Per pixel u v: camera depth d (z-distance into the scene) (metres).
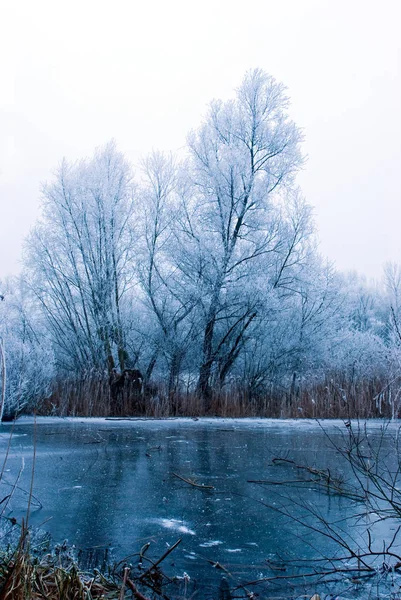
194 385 17.34
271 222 18.16
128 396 15.28
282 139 18.64
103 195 17.78
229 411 15.64
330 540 4.42
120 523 4.77
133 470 6.87
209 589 3.46
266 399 16.77
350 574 3.73
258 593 3.41
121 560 3.91
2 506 5.18
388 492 5.77
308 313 18.98
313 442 9.45
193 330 17.58
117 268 17.97
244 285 17.12
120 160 18.58
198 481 6.31
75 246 17.84
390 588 3.50
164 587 3.47
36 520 4.80
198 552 4.12
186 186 18.52
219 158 18.66
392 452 8.23
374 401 14.57
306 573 3.76
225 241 18.02
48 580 3.20
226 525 4.75
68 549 4.09
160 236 18.30
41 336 17.25
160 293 17.86
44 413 13.64
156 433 10.57
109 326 17.25
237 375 18.19
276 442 9.44
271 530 4.64
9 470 6.72
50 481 6.20
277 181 18.69
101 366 17.00
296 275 18.08
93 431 10.60
